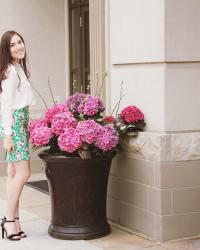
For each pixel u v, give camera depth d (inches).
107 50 223.5
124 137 203.6
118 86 212.8
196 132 194.7
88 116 199.9
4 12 318.3
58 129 189.6
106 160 193.3
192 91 193.6
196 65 194.1
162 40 187.5
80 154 187.0
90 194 194.1
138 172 199.5
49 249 186.9
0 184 301.9
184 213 193.0
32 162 330.3
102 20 233.3
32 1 324.2
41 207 248.7
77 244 191.2
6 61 190.4
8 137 189.9
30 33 324.8
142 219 199.0
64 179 191.8
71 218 195.0
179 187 191.5
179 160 190.5
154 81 193.5
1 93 189.9
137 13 198.2
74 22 323.6
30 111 324.8
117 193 212.1
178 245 187.6
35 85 326.3
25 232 208.2
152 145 190.4
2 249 188.2
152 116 195.5
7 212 199.2
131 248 185.6
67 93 331.0
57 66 331.9
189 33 190.7
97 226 197.3
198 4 191.5
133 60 201.8
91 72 243.6
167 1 185.9
